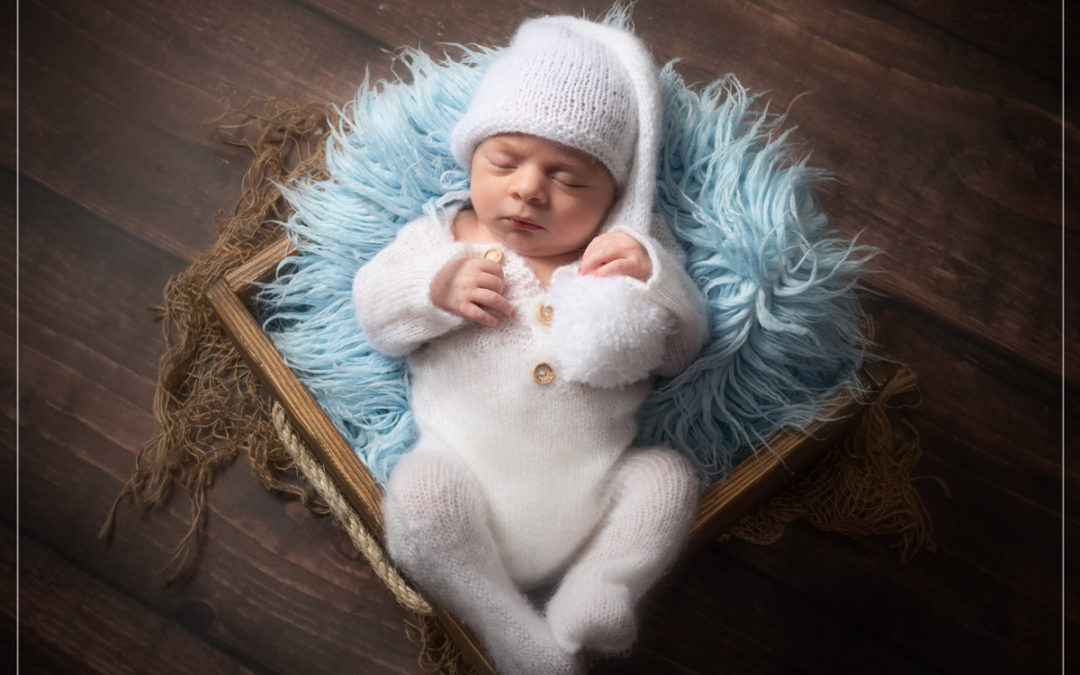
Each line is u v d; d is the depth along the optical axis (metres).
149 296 0.81
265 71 0.85
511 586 0.63
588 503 0.65
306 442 0.70
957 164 0.85
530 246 0.67
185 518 0.77
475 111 0.66
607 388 0.66
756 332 0.70
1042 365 0.82
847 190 0.84
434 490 0.61
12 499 0.76
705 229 0.71
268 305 0.76
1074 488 0.80
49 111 0.83
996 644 0.77
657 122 0.68
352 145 0.76
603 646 0.61
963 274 0.83
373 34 0.86
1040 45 0.87
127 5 0.85
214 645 0.75
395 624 0.75
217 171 0.83
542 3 0.87
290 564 0.76
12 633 0.74
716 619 0.76
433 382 0.68
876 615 0.77
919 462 0.80
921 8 0.87
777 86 0.86
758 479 0.67
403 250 0.69
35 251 0.81
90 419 0.78
